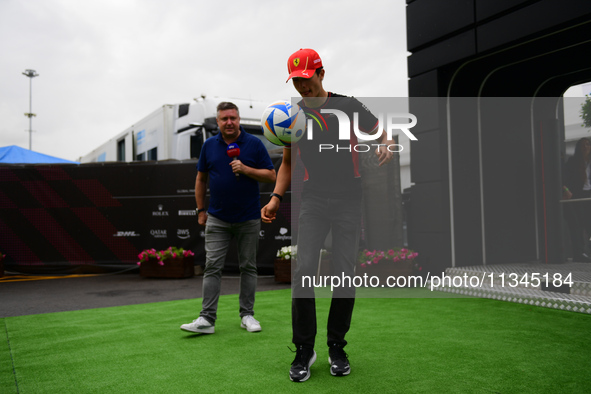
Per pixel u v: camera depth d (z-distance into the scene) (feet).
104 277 22.80
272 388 6.68
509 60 16.39
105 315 12.72
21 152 30.37
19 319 12.31
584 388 6.49
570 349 8.49
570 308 11.96
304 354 7.12
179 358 8.29
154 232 24.23
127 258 24.26
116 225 24.44
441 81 17.43
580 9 12.92
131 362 8.09
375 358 8.03
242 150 10.55
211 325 10.09
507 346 8.73
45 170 24.72
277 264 19.60
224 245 10.43
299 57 6.94
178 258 21.93
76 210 24.57
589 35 14.21
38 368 7.82
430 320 11.10
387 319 11.24
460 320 11.07
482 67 17.12
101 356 8.51
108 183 24.58
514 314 11.73
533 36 14.32
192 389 6.70
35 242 24.44
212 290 10.16
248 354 8.49
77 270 24.25
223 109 10.39
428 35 17.44
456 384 6.68
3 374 7.52
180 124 28.35
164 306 14.11
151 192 24.36
